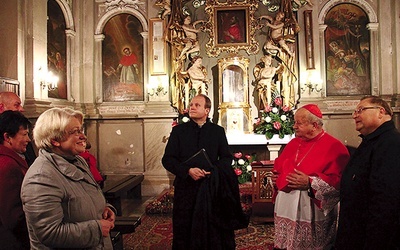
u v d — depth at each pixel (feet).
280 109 28.71
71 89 29.84
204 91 29.94
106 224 6.60
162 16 30.09
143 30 30.68
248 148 29.86
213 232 10.44
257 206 19.40
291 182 8.78
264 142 27.40
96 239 6.41
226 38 31.09
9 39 23.12
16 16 23.16
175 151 11.33
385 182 6.73
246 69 30.04
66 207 6.35
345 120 29.48
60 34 28.50
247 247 15.84
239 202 11.02
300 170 9.20
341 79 30.50
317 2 30.17
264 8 31.27
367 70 30.40
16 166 7.56
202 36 31.42
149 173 29.58
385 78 29.91
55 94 27.53
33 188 6.04
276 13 31.12
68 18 29.37
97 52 31.01
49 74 25.43
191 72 29.63
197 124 11.60
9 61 23.08
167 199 23.36
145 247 16.05
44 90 24.95
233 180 11.02
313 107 9.48
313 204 8.93
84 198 6.55
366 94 30.32
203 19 31.63
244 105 29.63
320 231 8.91
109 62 31.09
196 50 30.19
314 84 29.73
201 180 10.76
